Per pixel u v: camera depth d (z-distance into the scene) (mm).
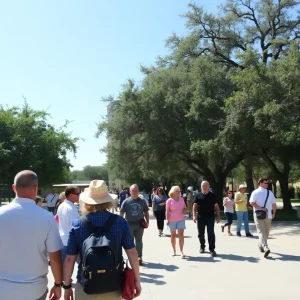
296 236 14391
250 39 35375
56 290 3590
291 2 33062
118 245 3514
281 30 34375
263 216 10375
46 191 39031
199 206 10945
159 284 7633
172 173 34688
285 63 17625
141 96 26562
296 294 6672
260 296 6598
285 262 9453
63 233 6660
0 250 3293
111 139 29172
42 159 33625
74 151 36719
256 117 17828
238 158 28203
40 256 3379
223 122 22406
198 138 22781
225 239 13867
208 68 25516
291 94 17469
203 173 30281
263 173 46188
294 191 63062
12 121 33625
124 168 30719
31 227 3336
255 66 18688
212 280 7836
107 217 3660
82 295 3521
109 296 3436
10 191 33688
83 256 3412
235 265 9242
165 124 25500
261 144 21047
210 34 33594
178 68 29625
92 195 3746
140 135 27984
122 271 3537
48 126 36156
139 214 9711
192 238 14688
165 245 12992
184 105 25594
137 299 6613
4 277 3254
